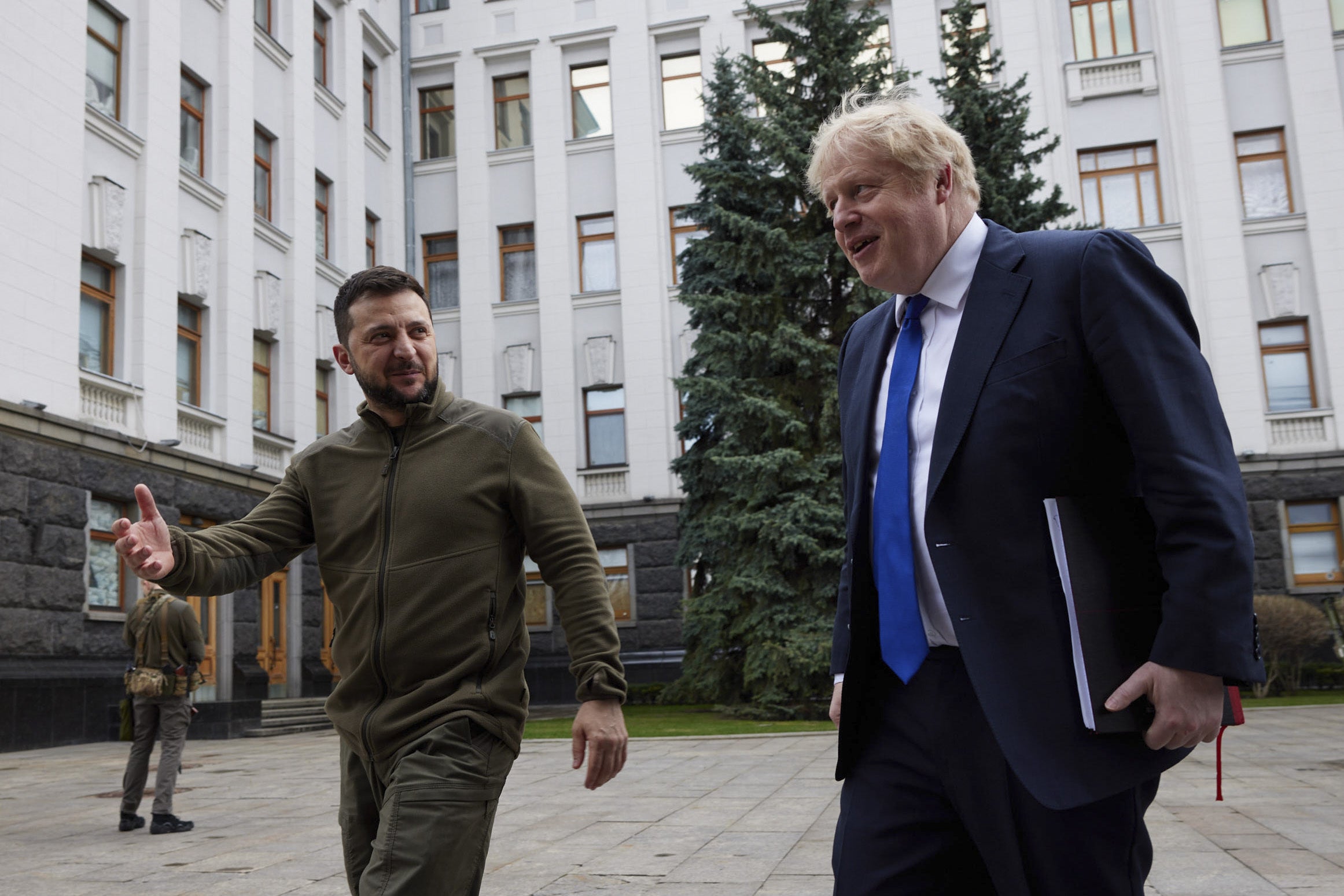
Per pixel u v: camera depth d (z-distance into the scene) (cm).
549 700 2338
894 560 200
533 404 2538
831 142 206
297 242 2148
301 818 725
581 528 248
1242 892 427
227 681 1789
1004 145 1684
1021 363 184
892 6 2480
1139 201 2316
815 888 461
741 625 1521
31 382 1416
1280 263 2217
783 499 1540
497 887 482
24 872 548
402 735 230
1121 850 171
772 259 1627
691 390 1659
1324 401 2166
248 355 1942
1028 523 180
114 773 1066
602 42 2623
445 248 2662
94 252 1598
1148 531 176
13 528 1356
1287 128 2261
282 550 256
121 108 1694
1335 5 2283
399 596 238
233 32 1975
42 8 1480
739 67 1727
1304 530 2128
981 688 176
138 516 1605
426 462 247
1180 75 2303
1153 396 167
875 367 218
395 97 2655
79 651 1458
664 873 502
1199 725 157
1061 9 2394
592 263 2566
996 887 183
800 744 1156
